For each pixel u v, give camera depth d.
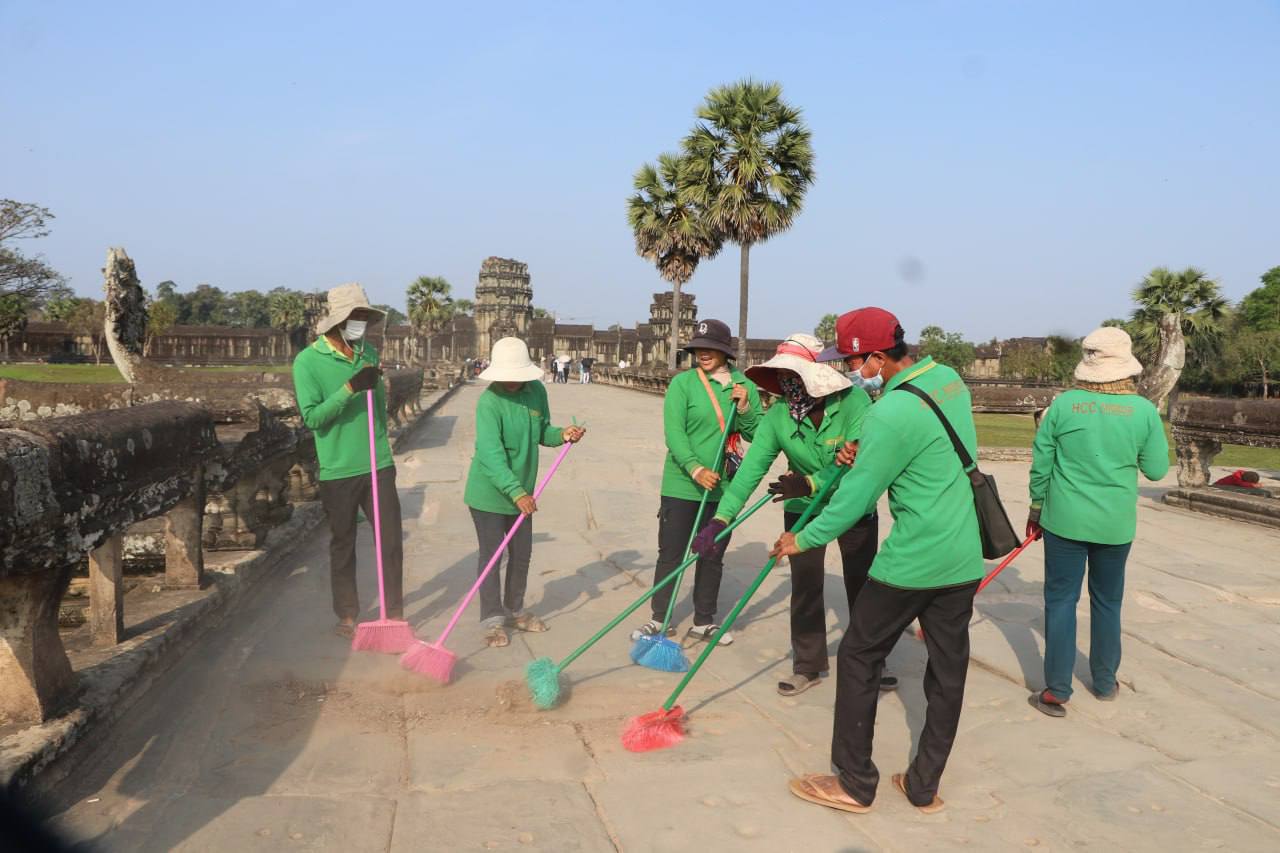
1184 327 37.56
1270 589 6.20
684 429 4.77
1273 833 2.91
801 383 3.87
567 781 3.16
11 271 48.91
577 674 4.29
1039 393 14.48
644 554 7.11
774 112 25.80
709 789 3.13
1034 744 3.62
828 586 6.22
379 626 4.45
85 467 3.09
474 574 6.29
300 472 8.09
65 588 3.04
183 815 2.79
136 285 10.31
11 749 2.71
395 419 15.38
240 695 3.82
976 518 2.98
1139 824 2.96
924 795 3.02
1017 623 5.35
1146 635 5.16
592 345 90.62
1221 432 9.66
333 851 2.63
